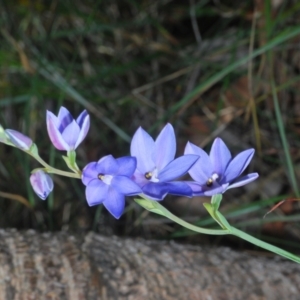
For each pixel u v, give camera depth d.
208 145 1.12
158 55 1.24
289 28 1.06
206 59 1.25
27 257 0.78
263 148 1.17
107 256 0.79
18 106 1.24
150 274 0.78
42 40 1.29
